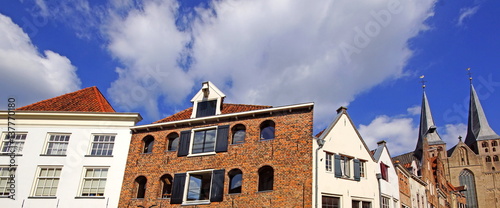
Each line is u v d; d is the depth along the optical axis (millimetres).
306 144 20359
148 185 22703
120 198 22656
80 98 28031
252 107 24172
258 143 21406
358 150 23141
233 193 20672
